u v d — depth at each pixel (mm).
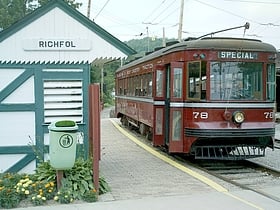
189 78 11852
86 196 7859
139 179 9836
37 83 9500
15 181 8312
